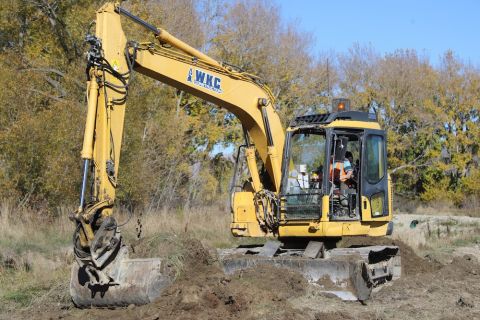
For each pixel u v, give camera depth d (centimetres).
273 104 1207
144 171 2414
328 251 1119
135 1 2728
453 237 2242
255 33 3706
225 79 1123
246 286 957
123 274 891
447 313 926
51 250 1509
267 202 1161
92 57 894
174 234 1030
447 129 4891
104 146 895
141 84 2480
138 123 2362
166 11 3166
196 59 1071
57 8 2673
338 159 1127
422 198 4769
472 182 4641
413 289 1118
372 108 4659
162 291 891
